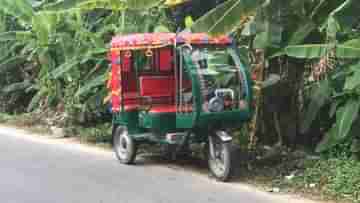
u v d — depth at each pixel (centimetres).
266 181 770
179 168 878
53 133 1245
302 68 928
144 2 814
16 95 1645
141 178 812
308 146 958
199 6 1069
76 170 870
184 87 823
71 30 1234
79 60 1176
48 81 1324
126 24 1089
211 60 809
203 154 938
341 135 788
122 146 924
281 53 839
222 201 686
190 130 809
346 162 793
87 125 1263
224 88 803
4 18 1504
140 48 862
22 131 1317
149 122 874
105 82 1127
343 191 698
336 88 841
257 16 798
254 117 877
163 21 1081
